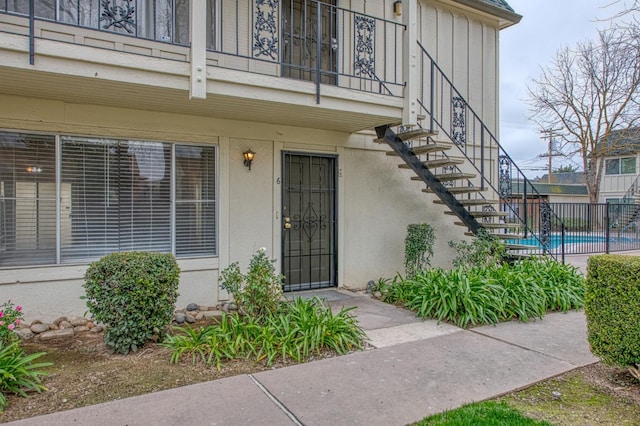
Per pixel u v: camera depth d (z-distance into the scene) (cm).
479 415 271
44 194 469
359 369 348
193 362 357
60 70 373
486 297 495
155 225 526
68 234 480
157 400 290
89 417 265
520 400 299
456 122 738
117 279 371
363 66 600
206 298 550
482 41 818
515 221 838
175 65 418
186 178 545
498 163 819
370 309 543
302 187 634
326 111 516
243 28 568
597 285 340
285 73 608
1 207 450
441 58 764
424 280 557
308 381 324
